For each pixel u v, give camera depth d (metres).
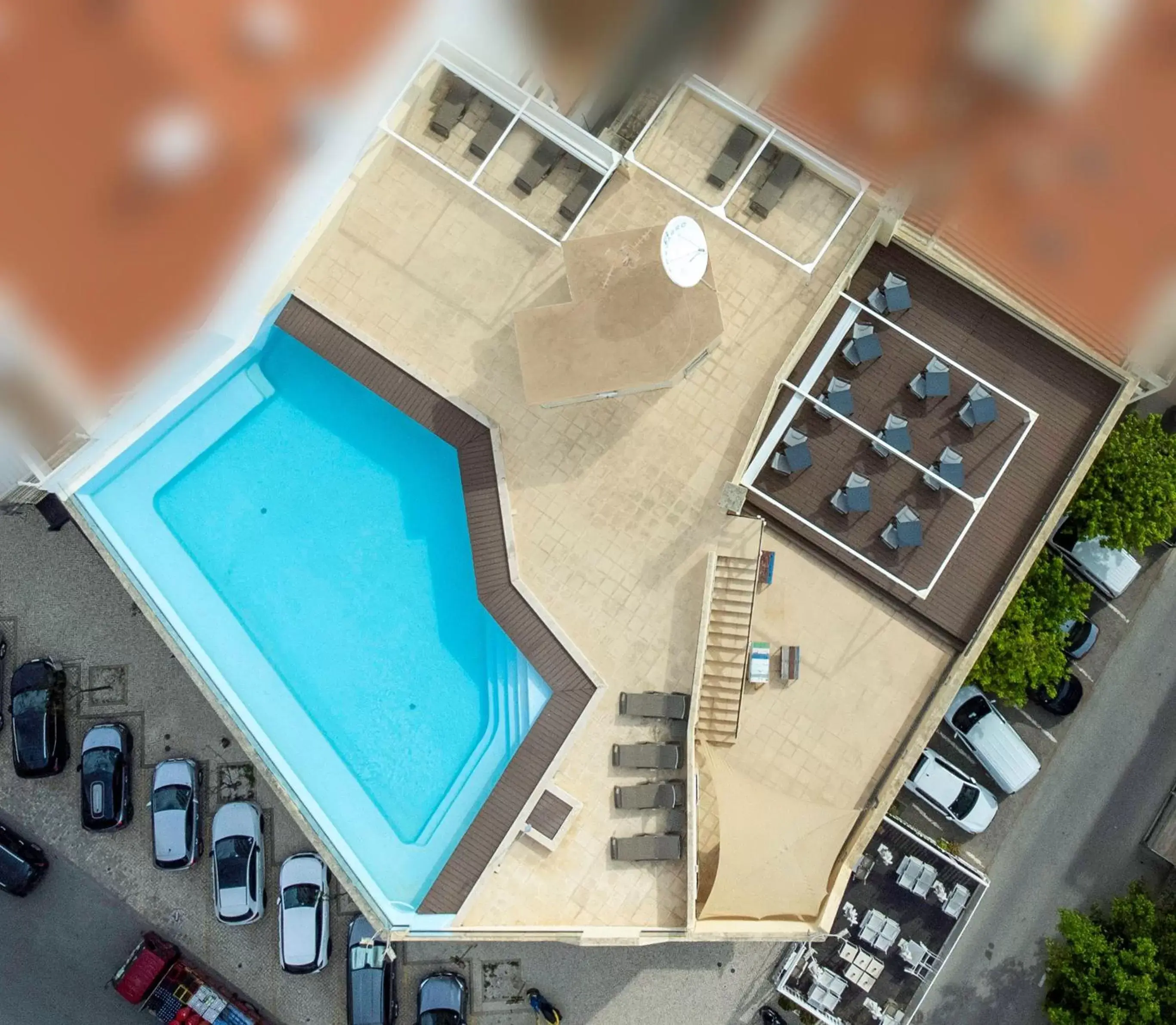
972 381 32.31
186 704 39.50
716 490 31.06
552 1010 38.03
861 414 32.31
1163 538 35.53
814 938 29.67
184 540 32.94
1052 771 39.47
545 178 32.22
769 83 31.33
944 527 32.03
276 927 38.78
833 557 32.00
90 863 39.38
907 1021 35.66
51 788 39.62
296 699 32.12
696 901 29.59
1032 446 32.28
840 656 32.03
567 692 30.11
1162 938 34.81
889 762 31.64
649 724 30.39
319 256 31.98
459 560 32.78
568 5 31.08
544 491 31.28
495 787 29.75
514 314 29.16
